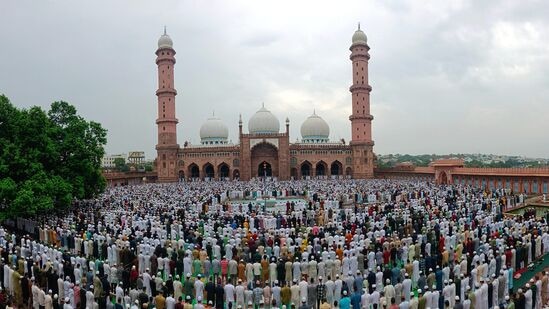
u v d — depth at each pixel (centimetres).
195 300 1510
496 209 3253
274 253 1891
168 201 3938
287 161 8238
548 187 4631
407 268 1658
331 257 1762
